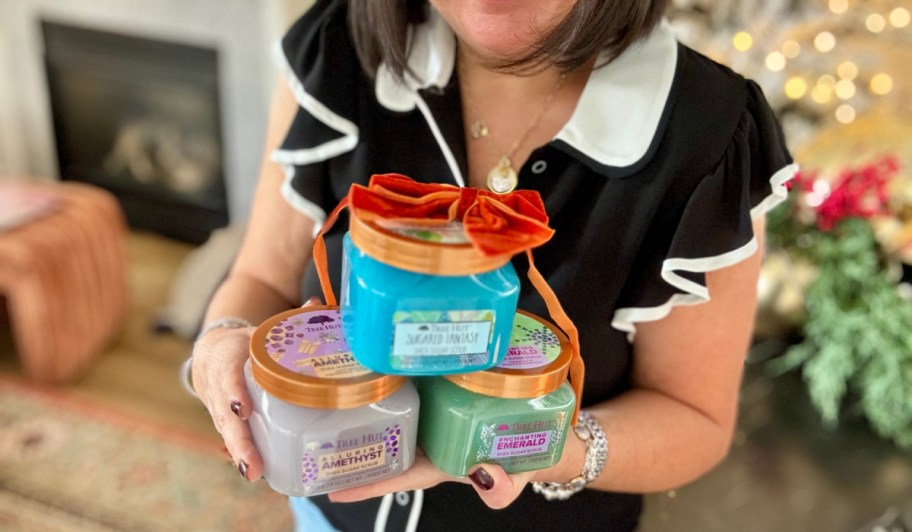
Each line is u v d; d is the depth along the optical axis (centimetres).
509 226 44
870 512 109
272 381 44
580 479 60
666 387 68
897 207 138
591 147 60
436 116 64
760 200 60
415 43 66
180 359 212
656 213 60
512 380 46
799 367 142
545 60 56
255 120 257
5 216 192
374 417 45
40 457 175
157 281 255
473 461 48
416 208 45
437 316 43
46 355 192
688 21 169
